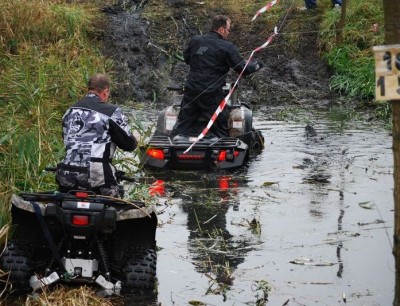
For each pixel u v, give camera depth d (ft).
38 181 26.22
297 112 50.39
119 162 32.81
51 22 54.03
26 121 29.12
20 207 20.08
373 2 61.62
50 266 20.81
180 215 27.91
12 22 50.47
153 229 21.02
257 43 60.49
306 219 27.30
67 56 46.70
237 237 25.49
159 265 22.95
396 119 17.19
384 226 26.43
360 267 22.76
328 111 50.72
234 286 21.36
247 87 56.03
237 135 36.76
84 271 20.52
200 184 32.42
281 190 31.19
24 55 38.99
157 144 34.81
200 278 21.99
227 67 36.47
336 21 59.93
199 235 25.71
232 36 61.11
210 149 34.45
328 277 22.02
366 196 30.17
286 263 23.12
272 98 54.60
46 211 19.98
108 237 21.24
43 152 27.58
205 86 35.99
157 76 56.08
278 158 37.09
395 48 16.80
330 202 29.37
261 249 24.34
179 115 36.78
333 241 24.97
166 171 34.50
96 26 60.13
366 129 44.32
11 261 20.49
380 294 20.83
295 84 56.59
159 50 58.75
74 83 35.35
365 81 54.70
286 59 58.85
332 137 42.01
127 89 54.44
